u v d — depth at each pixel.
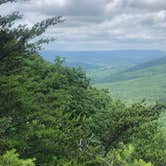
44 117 21.38
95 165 20.36
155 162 28.56
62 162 20.09
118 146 23.16
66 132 21.92
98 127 37.44
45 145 20.42
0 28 19.19
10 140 19.06
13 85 19.95
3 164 15.34
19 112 20.33
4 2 18.30
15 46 18.97
